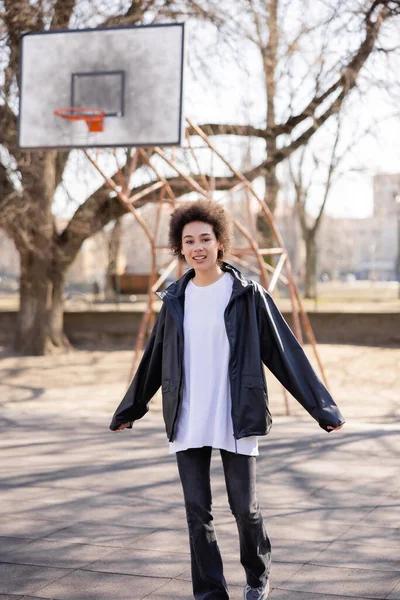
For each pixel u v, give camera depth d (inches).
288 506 211.8
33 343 624.4
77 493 227.9
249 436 129.0
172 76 369.1
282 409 411.8
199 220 134.5
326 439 307.4
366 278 3791.8
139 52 373.4
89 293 1509.6
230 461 130.4
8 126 530.6
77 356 620.1
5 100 507.5
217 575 130.9
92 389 483.5
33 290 625.3
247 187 436.1
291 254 1852.9
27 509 211.0
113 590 149.9
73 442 307.4
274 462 267.7
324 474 249.3
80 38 378.9
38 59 384.8
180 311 134.4
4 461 273.3
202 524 130.6
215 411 131.6
